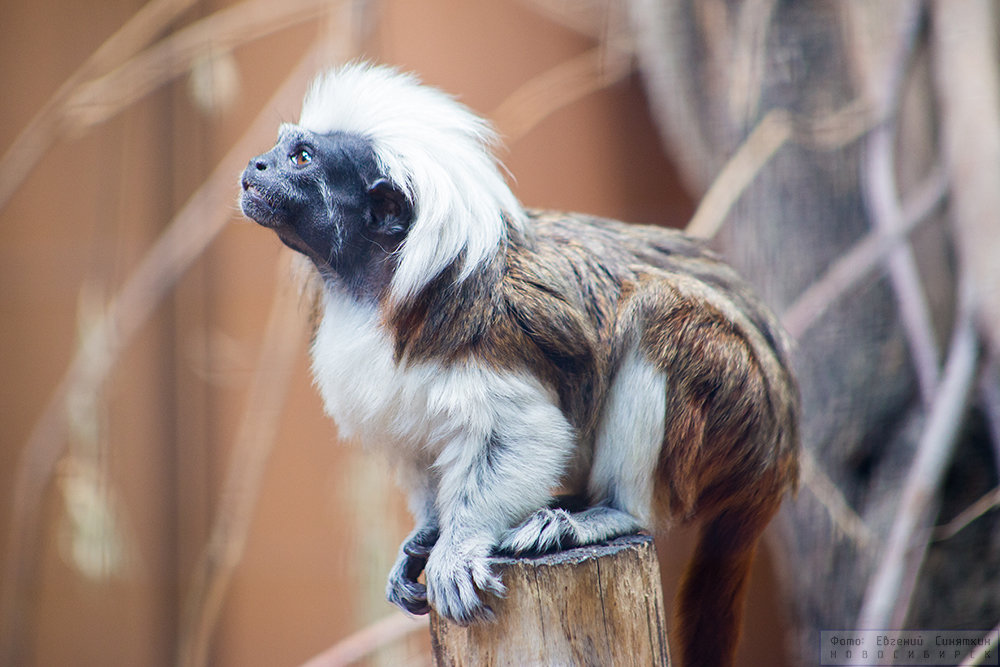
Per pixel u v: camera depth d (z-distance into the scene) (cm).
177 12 539
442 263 235
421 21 575
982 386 413
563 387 249
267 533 577
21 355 580
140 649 561
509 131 548
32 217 588
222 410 591
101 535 479
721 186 475
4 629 529
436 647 233
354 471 440
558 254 258
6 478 570
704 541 294
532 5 587
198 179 604
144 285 520
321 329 269
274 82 593
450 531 236
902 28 456
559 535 236
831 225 479
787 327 443
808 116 485
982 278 403
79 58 595
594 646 215
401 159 246
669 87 530
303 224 253
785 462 285
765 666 520
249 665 563
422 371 237
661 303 258
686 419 257
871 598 395
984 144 421
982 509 402
